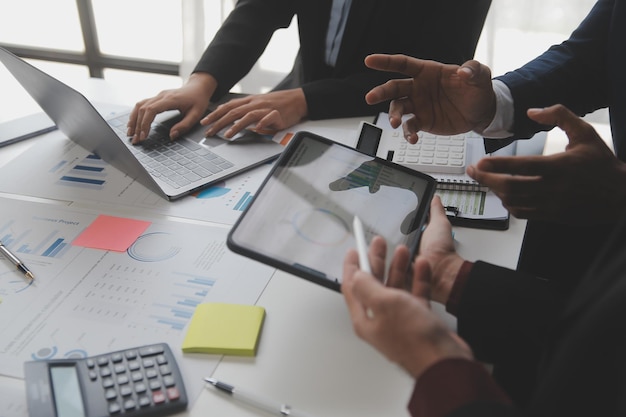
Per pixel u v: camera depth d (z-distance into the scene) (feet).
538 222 3.49
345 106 4.06
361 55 4.61
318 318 2.50
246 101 3.95
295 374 2.27
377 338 1.80
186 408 2.13
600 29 3.59
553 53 3.67
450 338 1.76
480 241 2.94
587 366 1.70
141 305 2.56
